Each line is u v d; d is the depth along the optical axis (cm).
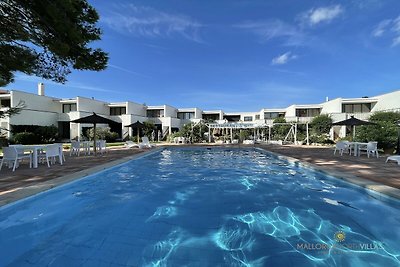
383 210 452
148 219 424
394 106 2742
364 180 582
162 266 281
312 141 2455
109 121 1331
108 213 450
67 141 2895
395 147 1279
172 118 3725
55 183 551
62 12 716
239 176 783
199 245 332
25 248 322
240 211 461
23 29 738
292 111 3700
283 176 775
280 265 283
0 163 779
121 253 312
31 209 462
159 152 1587
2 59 799
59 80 989
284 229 381
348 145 1237
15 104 2647
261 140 2727
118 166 906
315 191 586
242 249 321
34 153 817
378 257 298
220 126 2669
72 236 356
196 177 770
